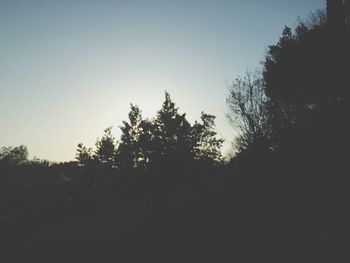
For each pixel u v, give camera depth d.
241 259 11.48
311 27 30.27
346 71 24.55
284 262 10.26
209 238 15.37
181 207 24.55
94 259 16.09
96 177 49.72
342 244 10.53
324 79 25.75
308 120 24.20
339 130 20.73
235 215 17.73
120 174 39.62
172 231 19.44
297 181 18.55
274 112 29.66
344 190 15.91
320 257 9.95
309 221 13.38
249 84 33.41
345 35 25.38
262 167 22.33
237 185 22.55
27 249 20.42
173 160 28.16
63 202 42.50
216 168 28.80
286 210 15.57
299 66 27.66
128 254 16.41
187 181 28.08
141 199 50.09
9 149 146.62
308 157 20.27
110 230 25.61
